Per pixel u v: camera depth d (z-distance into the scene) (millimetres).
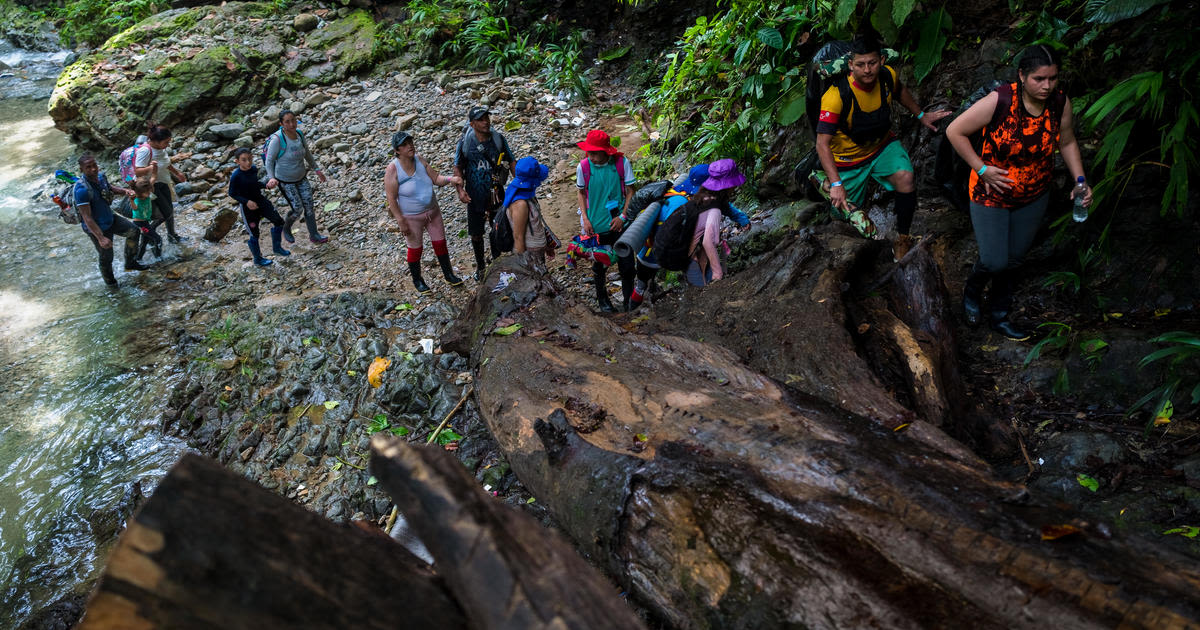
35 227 8883
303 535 1247
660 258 5059
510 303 4664
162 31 11953
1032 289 4824
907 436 3004
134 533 1124
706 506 2697
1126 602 2008
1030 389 4125
